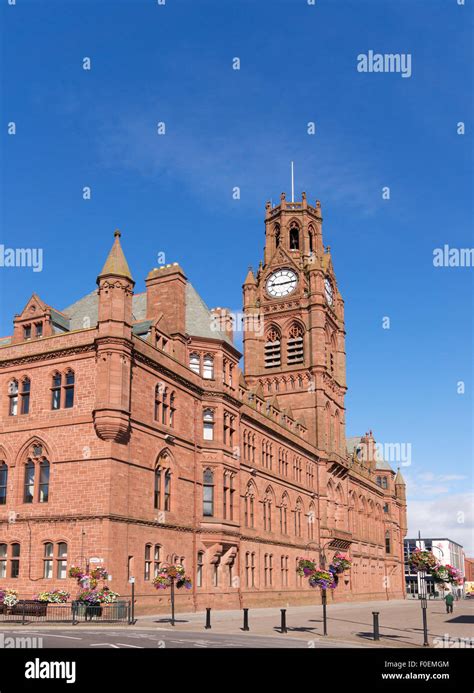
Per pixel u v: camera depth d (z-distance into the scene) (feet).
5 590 125.18
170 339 172.86
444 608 248.11
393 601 345.10
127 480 142.00
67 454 142.00
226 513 182.29
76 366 146.00
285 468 241.55
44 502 142.72
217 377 185.06
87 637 91.76
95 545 133.80
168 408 163.32
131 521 141.79
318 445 276.62
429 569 176.35
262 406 234.17
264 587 209.26
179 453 165.89
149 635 98.63
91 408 141.38
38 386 150.41
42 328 158.51
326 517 271.49
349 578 302.45
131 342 144.15
